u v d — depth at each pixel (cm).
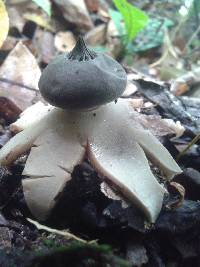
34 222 6
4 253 6
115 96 6
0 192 7
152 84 9
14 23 12
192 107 9
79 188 7
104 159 6
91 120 7
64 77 6
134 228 6
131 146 7
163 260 7
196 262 7
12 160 7
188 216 7
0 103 9
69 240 6
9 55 9
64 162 6
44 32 12
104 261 6
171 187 7
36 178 6
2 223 6
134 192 6
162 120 8
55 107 7
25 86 9
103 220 7
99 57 6
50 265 6
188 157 8
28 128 7
